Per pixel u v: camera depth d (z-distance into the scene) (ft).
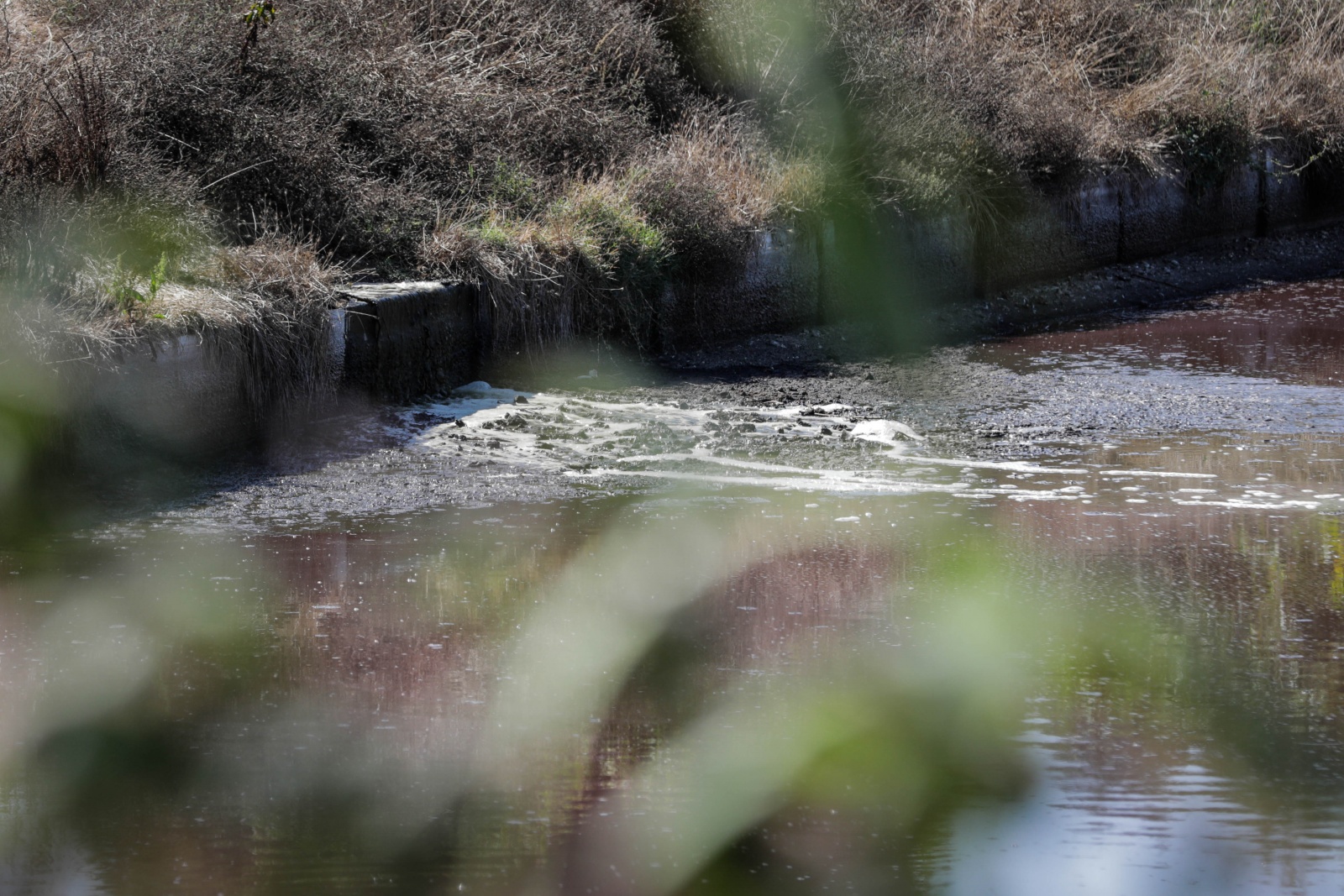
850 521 45.57
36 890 21.71
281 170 69.21
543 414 62.90
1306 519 45.78
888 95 100.07
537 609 36.11
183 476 50.49
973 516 46.39
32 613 35.42
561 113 86.63
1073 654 32.73
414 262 69.05
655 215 80.94
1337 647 33.24
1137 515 46.47
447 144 79.46
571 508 47.29
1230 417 63.82
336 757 26.71
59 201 55.11
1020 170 100.32
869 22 107.65
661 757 26.81
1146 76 125.18
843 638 33.88
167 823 24.03
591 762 26.61
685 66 103.04
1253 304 98.84
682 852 23.04
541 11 96.68
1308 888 21.95
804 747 27.40
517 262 70.95
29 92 61.36
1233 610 36.09
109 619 35.01
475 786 25.54
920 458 55.72
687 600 37.01
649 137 91.66
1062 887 22.00
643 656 32.55
